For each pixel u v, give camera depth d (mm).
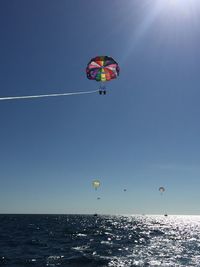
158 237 68438
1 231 74375
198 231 97188
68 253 39438
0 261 32812
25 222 129750
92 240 57000
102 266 31516
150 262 34500
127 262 34000
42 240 54812
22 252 39625
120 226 113250
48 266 30859
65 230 83625
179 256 39406
